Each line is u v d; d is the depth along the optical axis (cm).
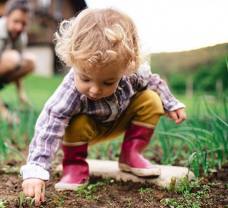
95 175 115
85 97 100
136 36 93
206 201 92
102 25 89
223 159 122
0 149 135
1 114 212
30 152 98
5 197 97
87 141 106
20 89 246
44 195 95
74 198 97
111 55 85
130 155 109
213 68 740
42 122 100
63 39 93
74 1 1140
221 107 146
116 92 102
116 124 110
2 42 236
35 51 1077
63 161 108
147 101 109
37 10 1069
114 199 97
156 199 96
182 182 100
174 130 131
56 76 1014
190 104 411
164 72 992
